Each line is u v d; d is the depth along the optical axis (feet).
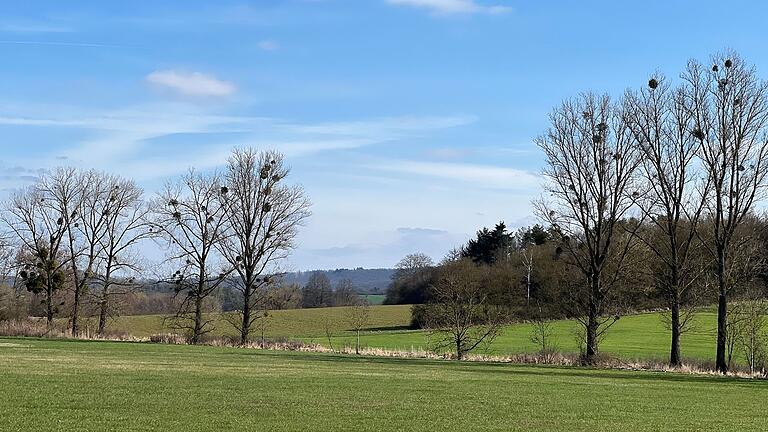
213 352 152.66
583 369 137.28
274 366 115.65
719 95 142.92
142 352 143.43
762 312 146.61
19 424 51.21
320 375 99.45
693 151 149.48
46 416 54.90
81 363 106.63
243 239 209.97
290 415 59.93
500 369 128.47
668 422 63.93
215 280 208.23
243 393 73.87
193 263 206.90
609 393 87.45
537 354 162.91
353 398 73.20
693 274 158.51
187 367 105.91
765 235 171.01
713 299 167.32
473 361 154.92
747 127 141.59
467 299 184.75
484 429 56.59
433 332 179.42
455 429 56.13
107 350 146.30
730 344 152.05
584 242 175.42
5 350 135.64
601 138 156.66
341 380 92.38
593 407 72.84
